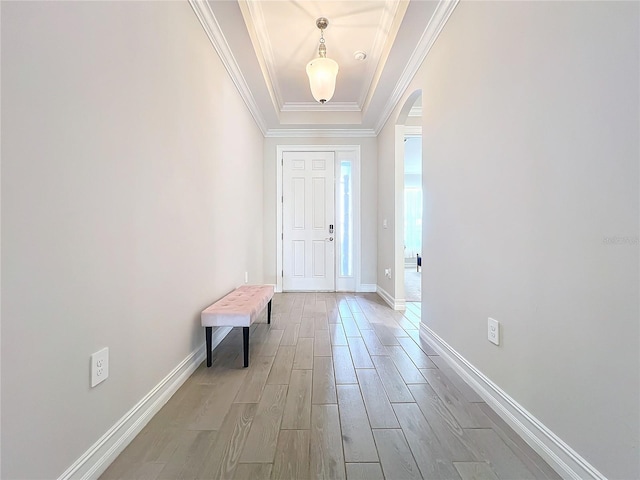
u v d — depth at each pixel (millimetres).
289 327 2721
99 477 1010
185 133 1705
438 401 1489
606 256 863
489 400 1450
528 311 1190
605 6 855
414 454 1119
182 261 1685
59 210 870
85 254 969
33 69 787
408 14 1957
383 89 3082
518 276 1250
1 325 722
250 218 3410
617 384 838
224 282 2443
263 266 4262
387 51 2459
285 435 1228
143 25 1287
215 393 1570
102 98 1040
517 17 1243
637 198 778
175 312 1602
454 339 1853
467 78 1671
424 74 2354
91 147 991
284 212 4387
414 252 8477
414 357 2045
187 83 1728
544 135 1100
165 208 1485
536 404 1146
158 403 1412
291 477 1010
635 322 790
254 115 3533
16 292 754
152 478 1007
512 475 1020
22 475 772
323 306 3520
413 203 8508
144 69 1295
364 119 3920
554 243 1056
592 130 900
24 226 770
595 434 903
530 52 1169
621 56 812
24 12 765
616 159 830
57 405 870
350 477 1010
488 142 1470
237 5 1893
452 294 1876
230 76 2539
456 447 1159
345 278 4430
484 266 1511
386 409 1417
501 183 1366
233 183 2684
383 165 3941
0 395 723
